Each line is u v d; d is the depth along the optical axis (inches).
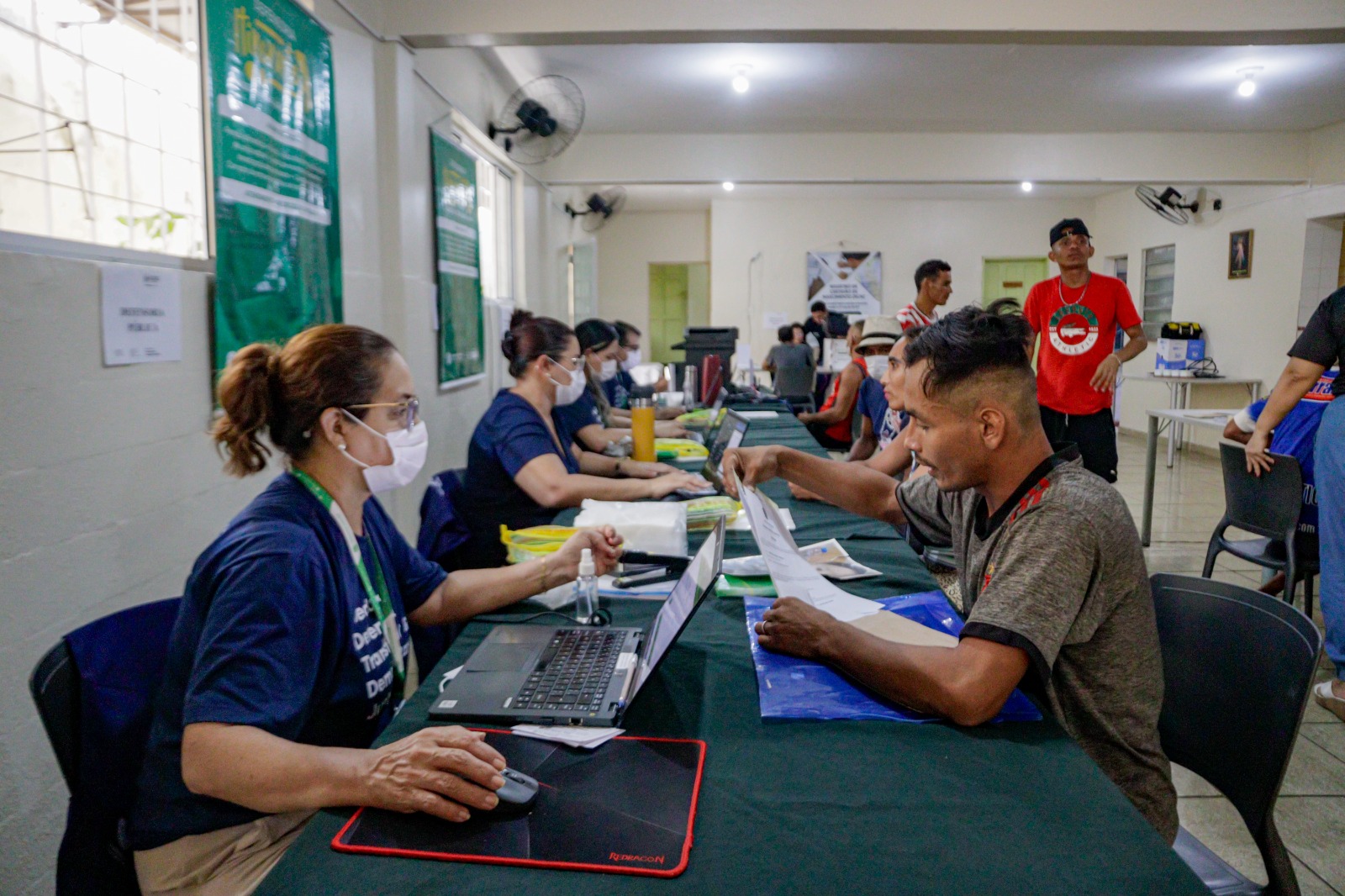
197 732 34.2
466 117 172.9
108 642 41.2
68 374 59.1
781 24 133.5
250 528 39.3
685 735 38.7
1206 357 316.2
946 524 60.1
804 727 39.4
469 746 34.1
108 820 39.8
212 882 38.4
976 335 41.4
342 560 42.7
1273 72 197.8
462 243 167.2
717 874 28.8
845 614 51.6
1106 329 130.4
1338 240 261.0
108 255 64.4
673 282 498.9
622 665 45.6
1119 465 280.4
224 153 79.0
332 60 105.7
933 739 38.1
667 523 66.0
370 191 124.8
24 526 55.0
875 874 28.6
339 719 42.3
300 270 95.6
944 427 42.5
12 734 53.4
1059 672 41.8
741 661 47.3
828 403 201.3
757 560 65.1
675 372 285.9
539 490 87.3
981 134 259.4
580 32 132.6
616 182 263.3
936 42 139.7
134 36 69.7
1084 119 241.1
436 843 30.8
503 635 50.4
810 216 417.1
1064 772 35.2
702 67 194.5
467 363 172.7
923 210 416.2
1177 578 51.4
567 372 95.0
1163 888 27.8
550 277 275.1
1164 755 47.4
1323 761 85.7
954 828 31.3
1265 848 42.3
